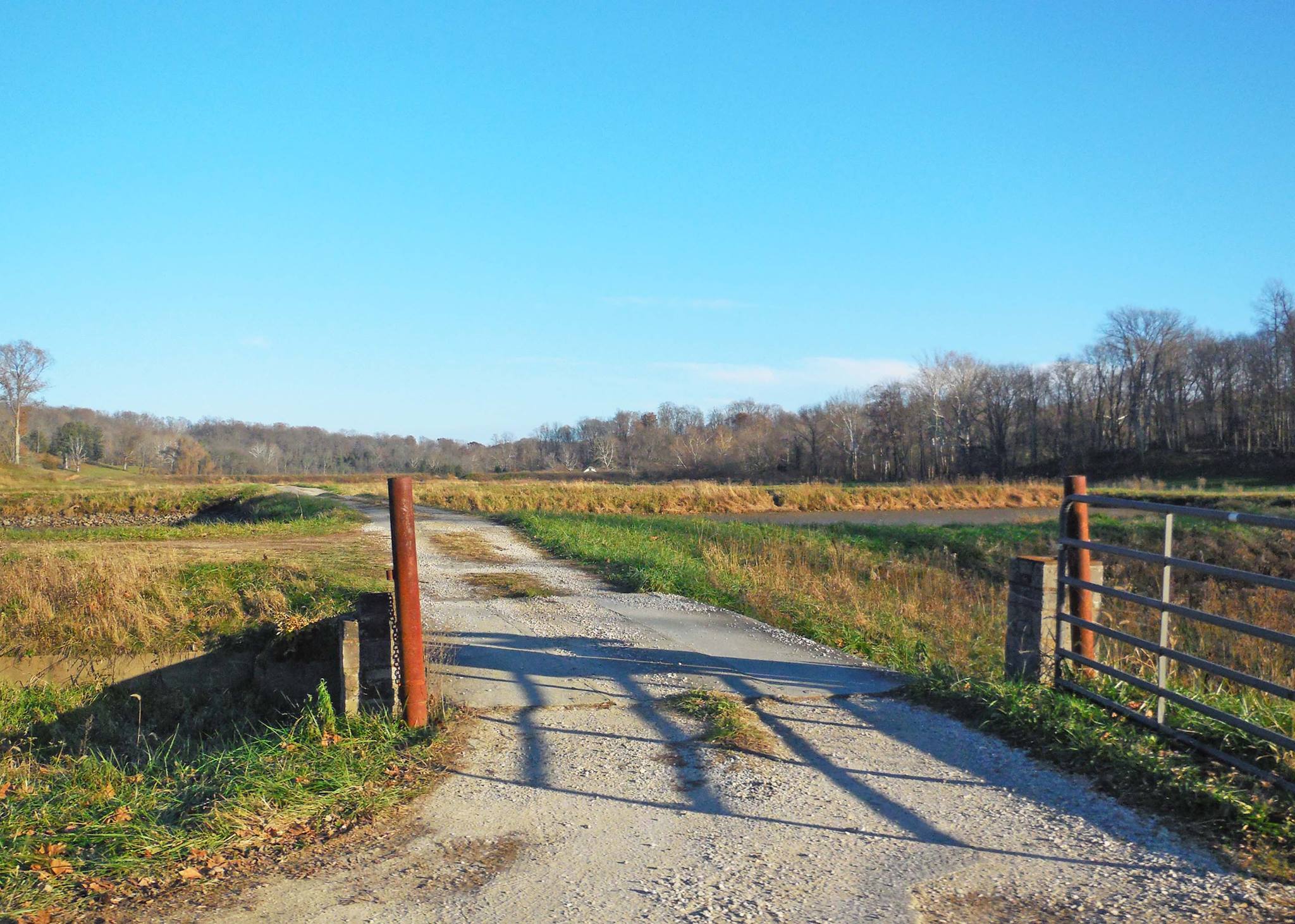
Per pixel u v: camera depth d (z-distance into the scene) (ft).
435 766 19.52
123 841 15.21
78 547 60.70
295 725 21.90
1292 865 13.62
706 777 18.62
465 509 119.65
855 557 70.64
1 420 290.97
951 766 18.95
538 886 13.82
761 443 308.40
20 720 33.58
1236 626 17.24
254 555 53.06
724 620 36.58
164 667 36.63
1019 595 24.11
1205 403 262.67
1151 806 16.08
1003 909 12.69
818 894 13.34
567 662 28.89
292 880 14.21
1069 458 266.77
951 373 277.85
